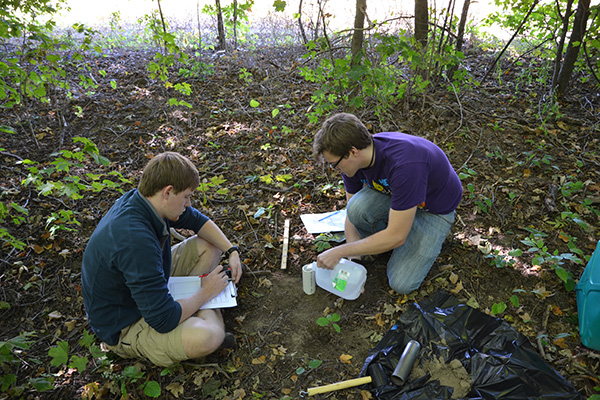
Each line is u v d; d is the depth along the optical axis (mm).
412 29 5277
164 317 2064
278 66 6148
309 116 4168
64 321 2672
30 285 2881
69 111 4965
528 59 6125
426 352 2312
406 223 2312
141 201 2104
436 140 4273
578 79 5434
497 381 2111
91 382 2285
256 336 2533
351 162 2367
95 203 3605
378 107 4309
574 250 2695
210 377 2279
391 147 2377
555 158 3973
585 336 2281
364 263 2980
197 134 4582
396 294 2740
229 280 2555
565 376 2172
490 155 4008
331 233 3213
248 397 2203
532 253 2953
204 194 3490
